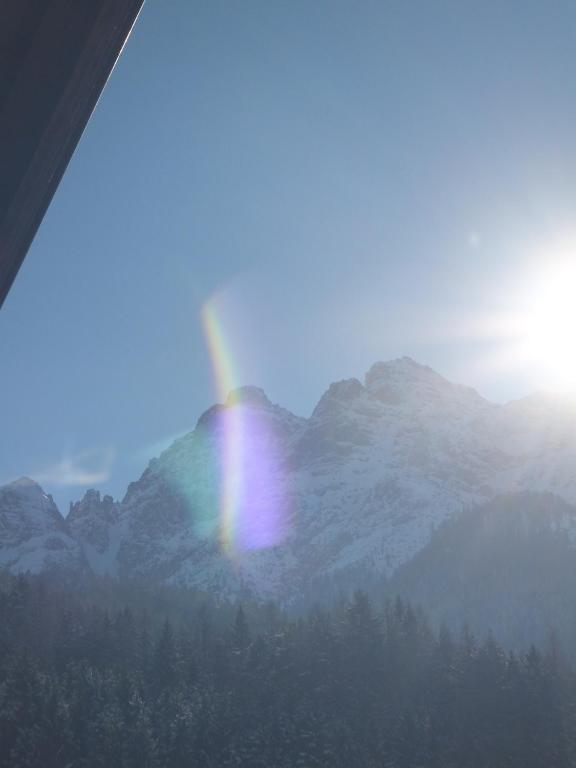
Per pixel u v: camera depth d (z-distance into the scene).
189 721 142.62
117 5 7.14
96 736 131.62
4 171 7.38
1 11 7.04
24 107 7.31
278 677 170.62
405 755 145.75
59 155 7.60
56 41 7.19
